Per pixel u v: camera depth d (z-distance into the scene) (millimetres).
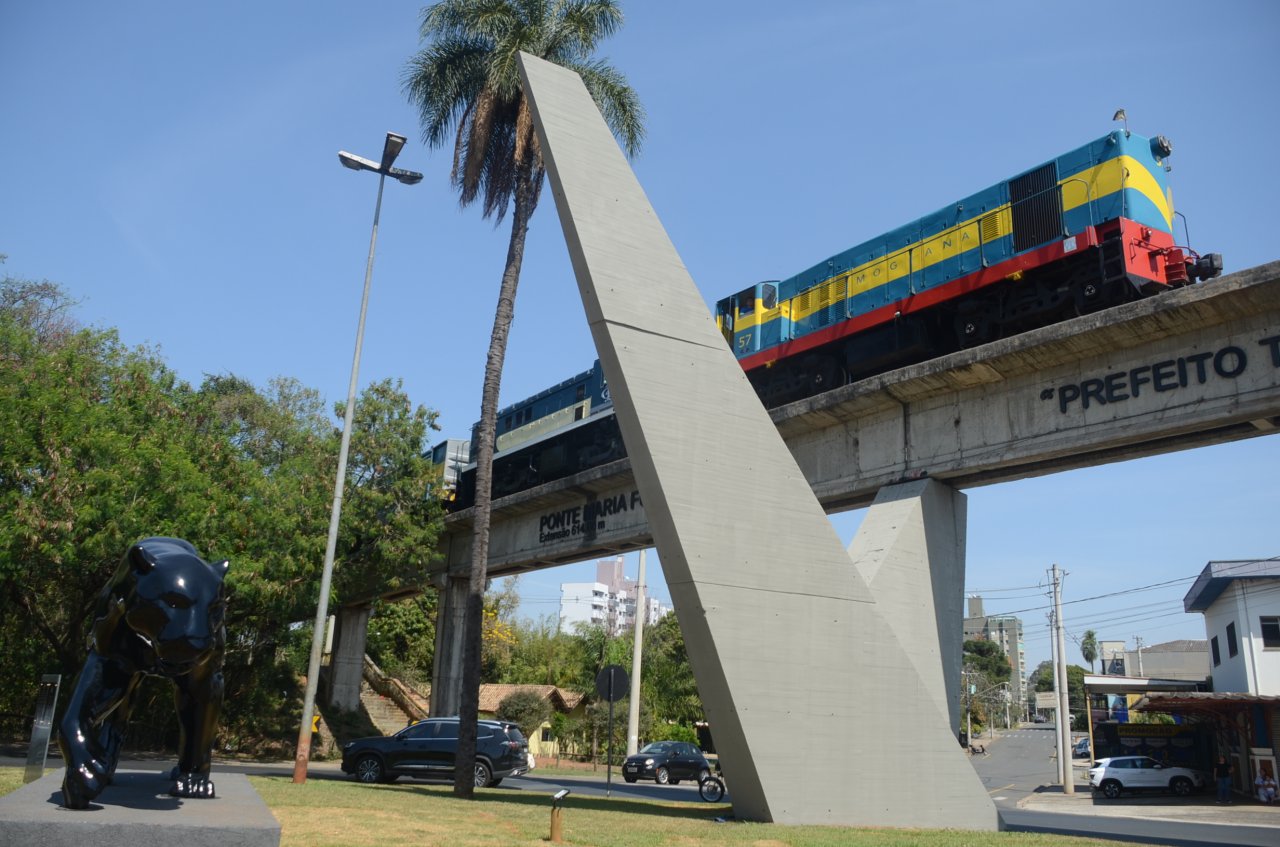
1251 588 31734
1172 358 13031
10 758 21609
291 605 27875
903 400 16328
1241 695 27672
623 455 27625
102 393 25438
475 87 20328
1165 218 17641
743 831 9891
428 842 8453
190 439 26953
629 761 28141
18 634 28016
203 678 7707
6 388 22562
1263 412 12031
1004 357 14422
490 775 20156
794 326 23516
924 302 19578
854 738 11344
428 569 32938
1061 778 38375
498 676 54062
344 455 20031
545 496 25922
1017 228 18516
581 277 11492
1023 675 163125
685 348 11578
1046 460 14672
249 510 26703
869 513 15711
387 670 48344
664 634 54281
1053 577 36844
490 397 18797
